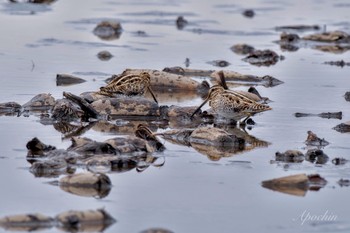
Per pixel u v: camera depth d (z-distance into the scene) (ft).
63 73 105.09
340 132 82.33
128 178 65.92
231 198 62.49
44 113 86.28
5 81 100.12
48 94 89.04
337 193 64.13
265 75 109.40
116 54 121.60
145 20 153.58
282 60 123.03
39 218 56.44
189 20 155.74
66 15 153.28
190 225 57.36
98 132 79.87
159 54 123.03
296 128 83.92
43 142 74.79
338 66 118.83
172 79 102.83
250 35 143.33
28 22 144.15
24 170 66.69
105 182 63.82
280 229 57.52
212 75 108.17
